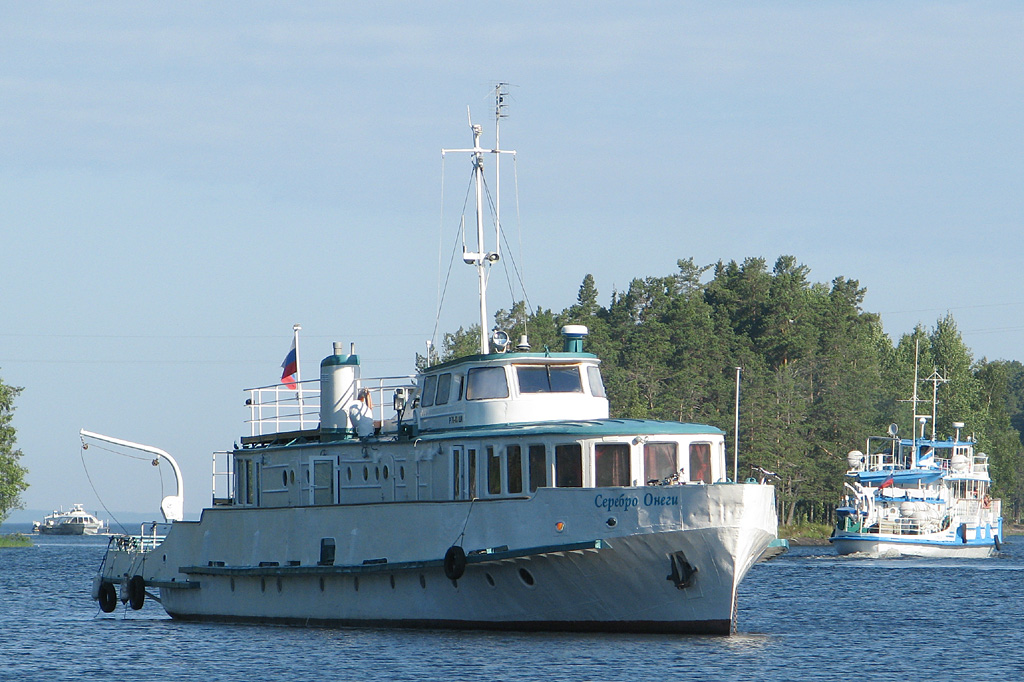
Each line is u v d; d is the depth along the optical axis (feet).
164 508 627.46
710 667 424.46
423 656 442.50
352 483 527.81
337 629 516.32
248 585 552.82
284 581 534.37
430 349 538.47
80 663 475.72
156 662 466.70
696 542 435.94
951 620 655.76
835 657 487.20
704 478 463.01
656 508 438.40
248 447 600.80
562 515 448.24
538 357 495.00
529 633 476.95
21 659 490.08
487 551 457.27
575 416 494.18
